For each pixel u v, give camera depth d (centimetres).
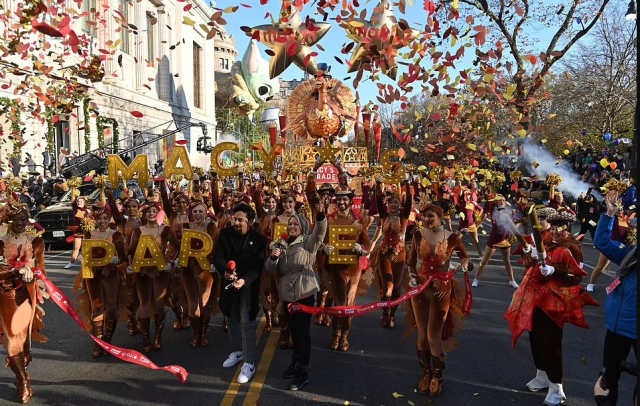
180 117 4097
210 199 1011
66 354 584
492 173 886
